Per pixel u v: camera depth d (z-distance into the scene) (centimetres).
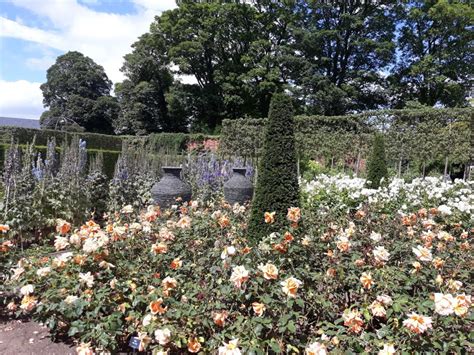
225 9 2205
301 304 187
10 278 281
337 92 1944
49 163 554
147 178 707
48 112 2814
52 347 240
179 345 188
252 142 1339
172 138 1812
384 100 2139
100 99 2767
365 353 173
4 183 471
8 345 242
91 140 1684
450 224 374
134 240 278
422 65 1864
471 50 1847
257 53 2189
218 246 267
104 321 220
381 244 267
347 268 231
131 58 2589
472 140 928
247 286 202
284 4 2181
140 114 2536
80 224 553
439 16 1823
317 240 262
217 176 716
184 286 220
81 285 230
